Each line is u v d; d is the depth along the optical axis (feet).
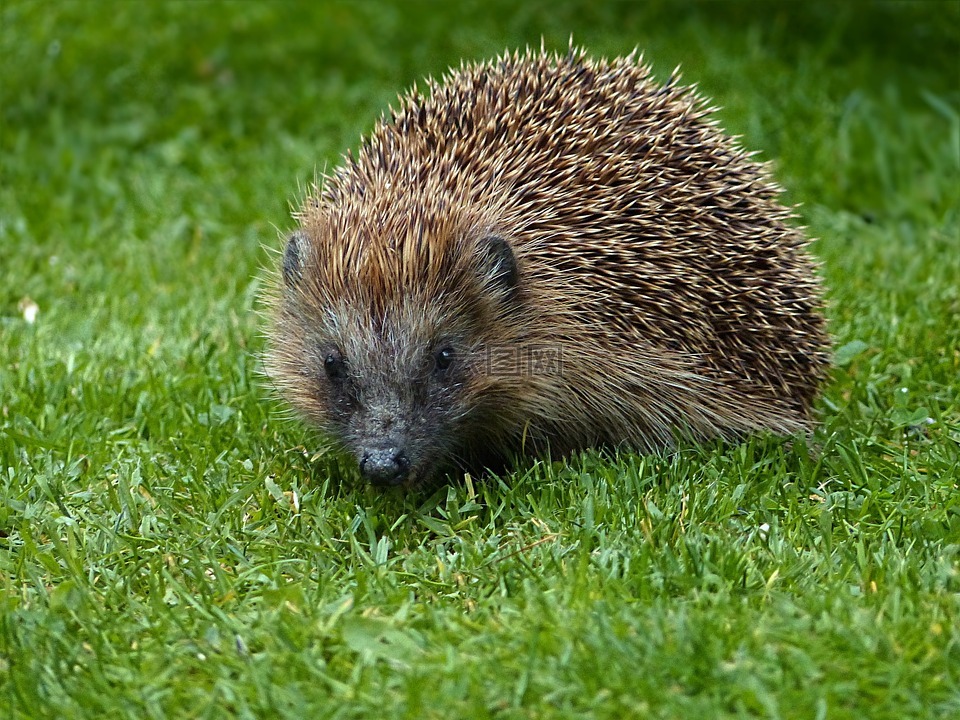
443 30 69.46
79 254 54.39
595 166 37.01
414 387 33.68
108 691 25.85
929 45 64.23
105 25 69.97
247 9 71.72
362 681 25.88
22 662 26.71
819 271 49.42
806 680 25.39
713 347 37.42
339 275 34.22
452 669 25.76
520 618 27.73
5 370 42.50
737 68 63.21
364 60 68.64
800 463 34.73
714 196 38.19
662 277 36.47
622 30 67.97
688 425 37.27
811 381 39.58
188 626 28.32
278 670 26.37
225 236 55.98
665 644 26.25
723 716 24.34
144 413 39.06
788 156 58.29
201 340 44.91
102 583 30.53
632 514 32.22
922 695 24.86
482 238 34.76
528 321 35.91
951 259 50.80
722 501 32.27
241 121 65.21
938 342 43.21
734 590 28.50
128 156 64.03
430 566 30.71
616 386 36.76
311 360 35.70
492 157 37.04
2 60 66.69
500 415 36.73
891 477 34.60
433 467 34.83
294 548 31.78
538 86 39.17
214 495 34.01
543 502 33.06
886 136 58.49
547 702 25.09
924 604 27.61
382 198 35.45
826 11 67.15
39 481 34.17
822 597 28.12
